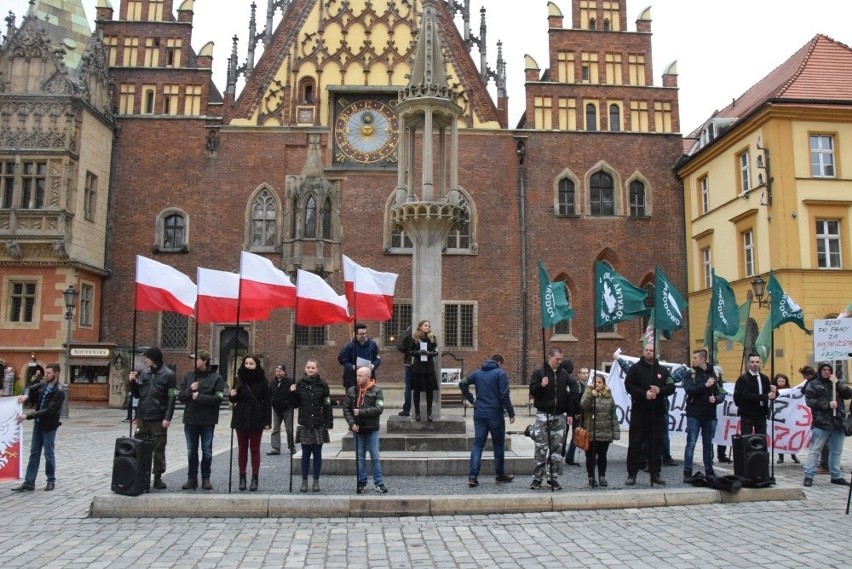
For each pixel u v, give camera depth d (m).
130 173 35.97
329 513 10.54
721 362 33.25
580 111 37.59
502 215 36.56
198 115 36.47
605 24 38.56
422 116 16.89
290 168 36.47
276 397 16.50
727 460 15.94
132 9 37.34
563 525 9.94
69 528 9.70
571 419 12.30
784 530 9.58
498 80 38.06
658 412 12.48
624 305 13.92
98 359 31.28
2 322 31.61
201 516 10.48
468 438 14.86
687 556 8.28
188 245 35.56
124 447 10.95
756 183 30.41
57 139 31.91
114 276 35.25
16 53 32.34
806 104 29.03
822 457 15.01
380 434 15.02
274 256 35.62
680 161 37.16
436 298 15.92
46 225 31.33
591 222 36.84
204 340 34.91
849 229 28.91
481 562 8.09
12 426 12.46
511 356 35.56
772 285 14.55
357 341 15.29
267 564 7.99
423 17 17.09
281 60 37.31
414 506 10.65
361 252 35.97
